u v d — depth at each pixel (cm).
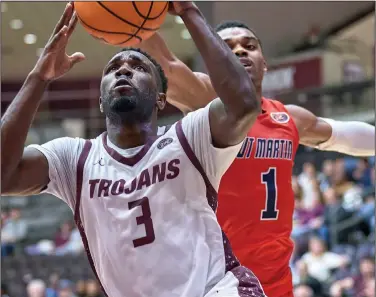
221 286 208
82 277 1095
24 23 1455
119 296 213
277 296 303
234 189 304
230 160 224
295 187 1062
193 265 208
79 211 224
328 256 788
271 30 1656
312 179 1059
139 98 221
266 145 314
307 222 938
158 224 210
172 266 207
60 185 229
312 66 1683
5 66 1802
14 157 212
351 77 1705
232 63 212
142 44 301
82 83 1897
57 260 1134
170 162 217
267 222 307
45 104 1889
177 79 310
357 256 794
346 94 1442
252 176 307
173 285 206
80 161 228
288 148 321
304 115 348
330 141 362
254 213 305
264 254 303
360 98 1413
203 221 218
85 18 214
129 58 229
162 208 212
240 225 303
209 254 213
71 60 236
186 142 221
